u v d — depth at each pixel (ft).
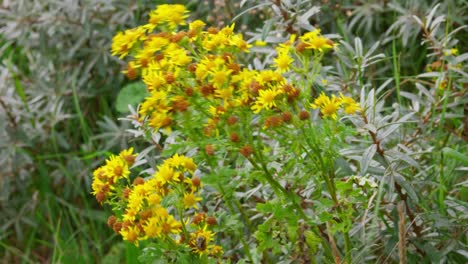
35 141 17.46
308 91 9.21
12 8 17.56
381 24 16.40
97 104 17.84
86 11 16.99
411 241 10.36
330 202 9.56
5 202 17.04
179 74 9.02
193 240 9.53
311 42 9.14
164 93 8.96
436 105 12.08
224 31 9.37
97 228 16.74
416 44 16.02
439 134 11.71
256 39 12.76
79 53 17.37
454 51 12.66
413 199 9.75
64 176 17.33
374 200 10.57
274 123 8.89
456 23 15.83
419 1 15.24
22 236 16.81
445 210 10.89
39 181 17.37
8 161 17.08
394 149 10.71
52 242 16.87
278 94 8.80
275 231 9.86
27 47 17.92
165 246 9.43
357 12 16.39
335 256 9.98
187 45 9.35
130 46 9.27
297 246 10.66
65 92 17.54
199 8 17.29
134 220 9.41
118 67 17.40
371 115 10.02
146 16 17.33
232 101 9.02
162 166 9.36
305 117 8.86
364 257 10.61
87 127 17.60
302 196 10.94
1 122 17.12
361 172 9.44
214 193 11.20
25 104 17.26
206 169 11.27
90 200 17.19
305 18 12.54
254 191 11.01
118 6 17.29
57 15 17.25
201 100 9.35
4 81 17.52
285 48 9.38
